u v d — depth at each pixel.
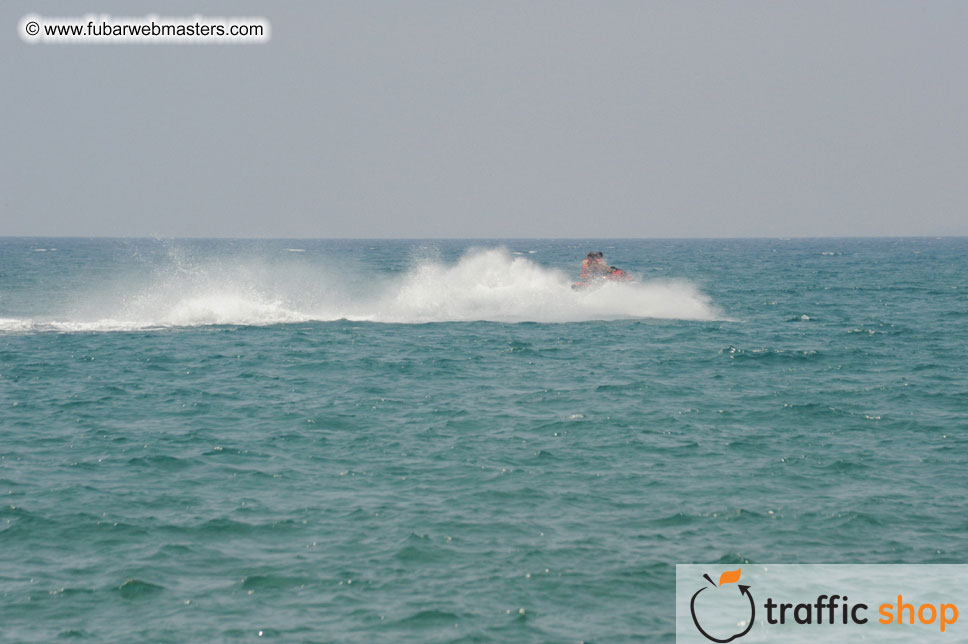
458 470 57.84
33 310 172.38
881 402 79.75
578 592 40.44
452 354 107.69
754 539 46.62
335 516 49.34
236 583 41.16
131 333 126.12
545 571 42.44
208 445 64.00
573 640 36.44
